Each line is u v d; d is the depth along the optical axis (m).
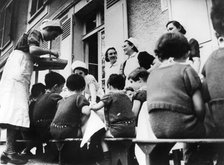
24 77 3.70
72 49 7.35
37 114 3.81
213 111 2.05
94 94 4.48
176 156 2.91
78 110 3.36
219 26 3.26
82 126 3.36
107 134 3.14
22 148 4.22
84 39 7.49
